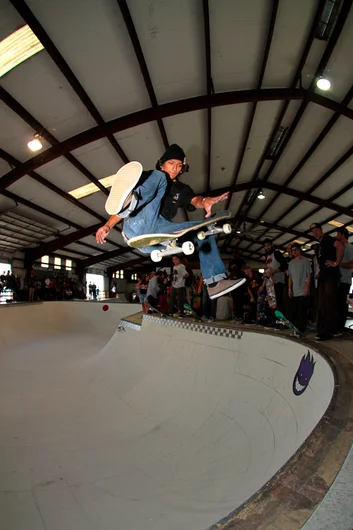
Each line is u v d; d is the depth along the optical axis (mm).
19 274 17516
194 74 7734
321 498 855
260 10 6320
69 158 9836
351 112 8859
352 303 6746
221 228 2012
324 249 3820
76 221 15766
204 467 2672
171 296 7277
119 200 1545
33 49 6133
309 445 1136
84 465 2873
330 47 7273
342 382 1862
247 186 14984
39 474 2719
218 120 9688
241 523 800
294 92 8570
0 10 5316
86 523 2109
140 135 9500
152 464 2867
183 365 4855
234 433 3023
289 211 18391
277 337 3619
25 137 8469
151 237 1754
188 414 3727
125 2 5613
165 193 1858
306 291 4352
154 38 6461
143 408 4254
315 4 6301
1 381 5488
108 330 12117
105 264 29375
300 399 2605
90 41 6199
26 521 2125
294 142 11539
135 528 2039
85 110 8016
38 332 10609
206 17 6199
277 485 937
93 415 4129
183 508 2154
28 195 11891
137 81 7512
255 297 6395
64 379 5812
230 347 4238
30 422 3838
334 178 13289
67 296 19000
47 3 5367
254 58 7594
